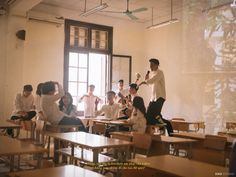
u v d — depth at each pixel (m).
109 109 7.05
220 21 7.57
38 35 8.26
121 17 9.66
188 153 3.60
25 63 8.05
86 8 8.78
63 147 4.66
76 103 8.86
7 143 2.91
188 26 8.48
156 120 5.87
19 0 6.95
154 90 6.07
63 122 5.12
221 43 7.55
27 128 5.07
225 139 3.64
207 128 7.83
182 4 8.35
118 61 9.67
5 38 7.70
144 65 10.09
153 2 8.18
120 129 5.84
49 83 5.15
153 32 9.79
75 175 1.98
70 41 8.79
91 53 9.19
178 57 8.82
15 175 2.00
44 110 5.07
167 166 2.29
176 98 8.86
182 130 7.02
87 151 4.32
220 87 7.56
